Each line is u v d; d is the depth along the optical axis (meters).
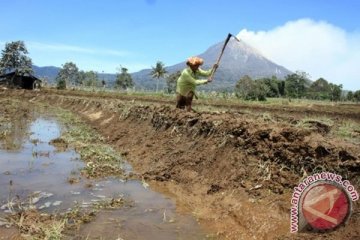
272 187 9.23
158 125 17.38
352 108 41.50
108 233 8.68
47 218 9.36
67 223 9.16
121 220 9.43
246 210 8.97
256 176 9.83
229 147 11.53
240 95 60.06
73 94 60.94
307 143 9.28
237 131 11.58
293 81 84.81
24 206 10.20
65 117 32.09
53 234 8.35
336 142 9.32
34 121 28.91
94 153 16.66
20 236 8.39
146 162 14.83
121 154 16.97
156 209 10.18
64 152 17.42
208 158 12.11
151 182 12.66
